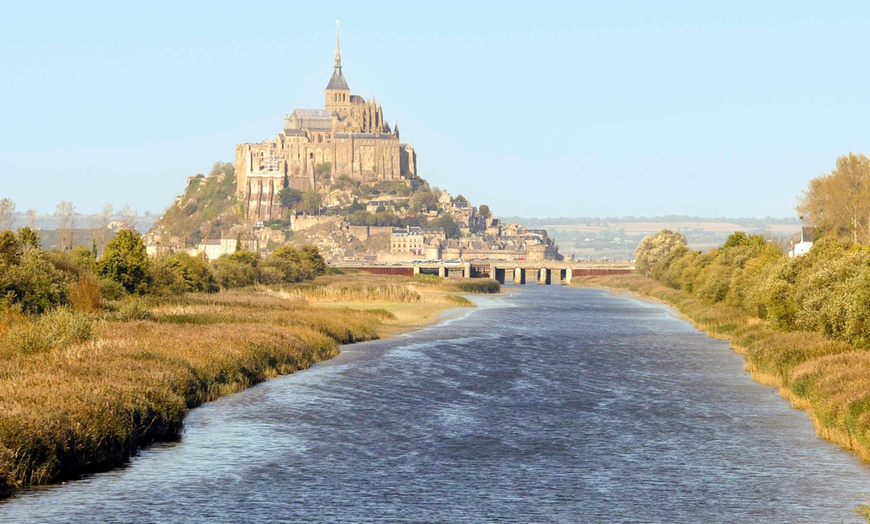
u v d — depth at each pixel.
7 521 56.62
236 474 68.00
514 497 63.53
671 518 59.38
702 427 86.06
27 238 171.88
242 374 105.69
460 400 100.00
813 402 89.56
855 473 69.50
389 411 92.88
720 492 64.88
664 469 71.00
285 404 95.00
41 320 116.81
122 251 193.00
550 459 73.94
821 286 135.25
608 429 85.25
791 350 117.06
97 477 66.19
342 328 159.00
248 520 57.94
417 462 72.56
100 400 72.88
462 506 61.41
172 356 99.50
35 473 63.88
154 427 78.19
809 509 61.06
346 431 83.25
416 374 118.69
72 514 58.16
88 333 111.94
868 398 78.06
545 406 96.88
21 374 82.38
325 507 60.78
